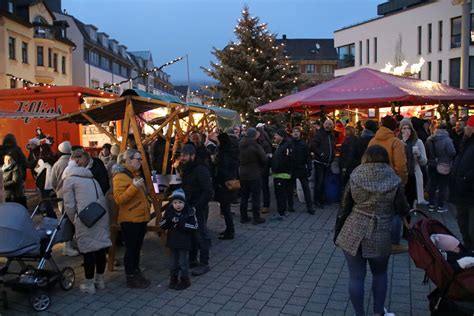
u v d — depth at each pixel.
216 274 6.23
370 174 4.25
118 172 5.77
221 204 8.02
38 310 5.12
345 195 4.41
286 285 5.77
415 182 7.47
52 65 37.97
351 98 11.02
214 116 13.53
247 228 8.79
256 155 8.98
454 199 6.11
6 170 8.10
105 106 7.05
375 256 4.21
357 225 4.27
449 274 3.93
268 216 9.84
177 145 9.25
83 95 12.88
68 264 6.78
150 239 8.18
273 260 6.79
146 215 5.85
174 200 5.72
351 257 4.37
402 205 4.26
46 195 8.59
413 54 37.28
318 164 10.50
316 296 5.39
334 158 10.74
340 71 44.81
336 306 5.09
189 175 6.46
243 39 24.73
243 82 23.56
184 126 12.07
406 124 8.12
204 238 6.37
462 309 3.95
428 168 9.77
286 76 24.59
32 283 5.06
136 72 66.25
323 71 75.75
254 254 7.10
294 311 4.99
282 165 9.42
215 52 25.06
